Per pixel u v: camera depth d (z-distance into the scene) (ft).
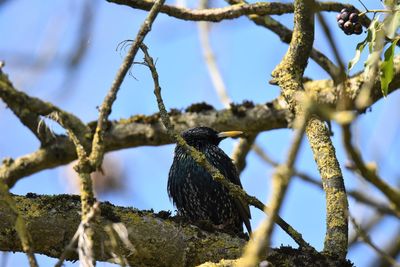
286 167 20.53
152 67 33.58
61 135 49.93
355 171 23.86
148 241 33.17
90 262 25.30
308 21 36.73
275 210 20.77
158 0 30.48
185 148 33.45
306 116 20.77
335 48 22.54
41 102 46.52
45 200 33.14
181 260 33.45
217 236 33.94
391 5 31.42
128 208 33.83
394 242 42.19
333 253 32.30
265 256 32.01
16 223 26.84
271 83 37.52
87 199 26.55
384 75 32.73
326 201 33.50
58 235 32.50
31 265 25.45
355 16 35.70
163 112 33.71
